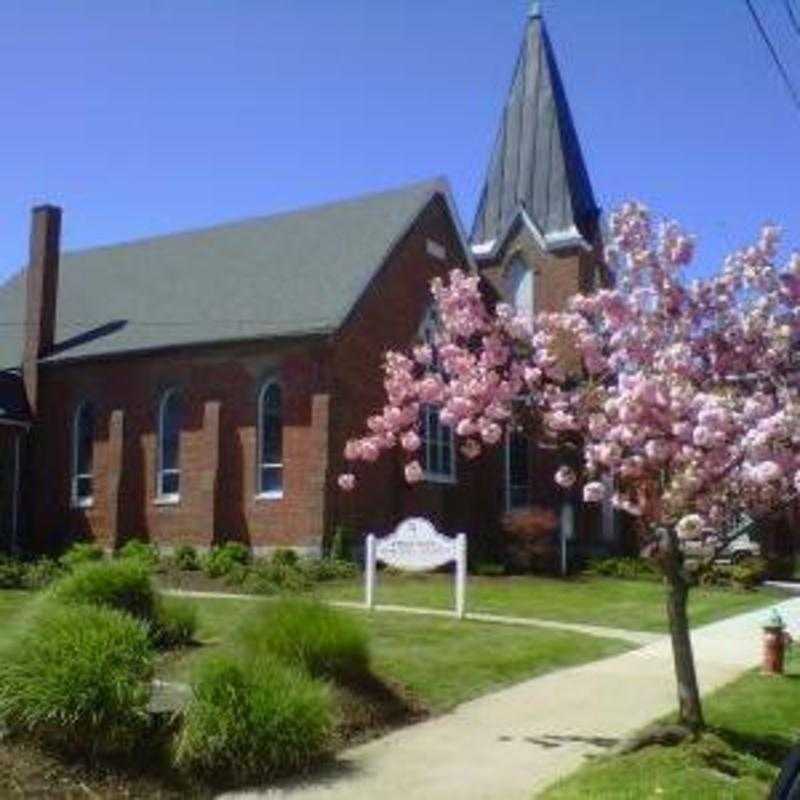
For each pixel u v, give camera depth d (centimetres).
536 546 3397
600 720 1406
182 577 2952
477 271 4038
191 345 3556
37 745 1135
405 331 3594
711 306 1259
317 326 3325
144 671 1216
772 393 1234
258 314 3538
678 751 1196
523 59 4406
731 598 2839
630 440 1177
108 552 3656
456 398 1300
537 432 1309
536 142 4288
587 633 2075
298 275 3647
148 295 3981
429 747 1278
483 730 1352
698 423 1140
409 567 2277
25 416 3909
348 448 1462
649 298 1258
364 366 3441
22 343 4131
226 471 3491
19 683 1148
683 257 1254
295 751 1175
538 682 1616
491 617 2283
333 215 3859
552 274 4144
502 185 4331
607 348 1305
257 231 4000
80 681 1142
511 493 3881
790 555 3384
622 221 1270
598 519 3778
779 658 1741
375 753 1254
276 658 1339
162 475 3644
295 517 3328
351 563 3158
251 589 2719
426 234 3731
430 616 2188
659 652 1914
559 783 1123
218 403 3519
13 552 3753
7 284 4541
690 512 1208
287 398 3394
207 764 1147
